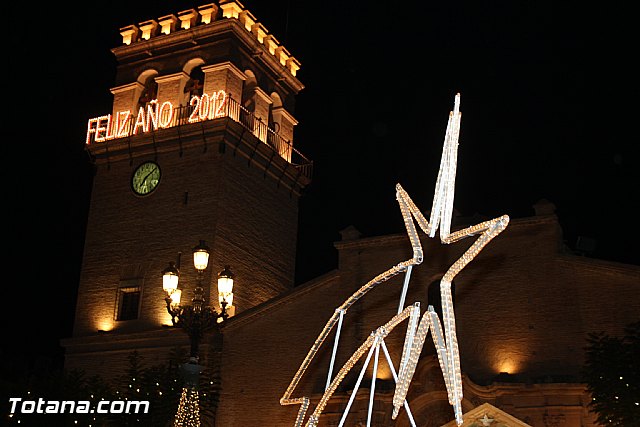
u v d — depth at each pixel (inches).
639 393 929.5
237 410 1226.6
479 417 793.6
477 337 1114.7
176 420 1142.3
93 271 1440.7
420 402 1098.7
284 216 1539.1
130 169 1481.3
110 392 1194.6
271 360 1235.2
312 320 1232.8
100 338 1350.9
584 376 982.4
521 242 1133.7
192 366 973.8
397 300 1180.5
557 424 1011.3
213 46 1488.7
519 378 1053.2
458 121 536.7
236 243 1401.3
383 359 1158.3
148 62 1541.6
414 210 567.5
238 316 1273.4
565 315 1080.2
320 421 1155.3
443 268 1165.1
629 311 1048.8
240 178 1440.7
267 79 1579.7
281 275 1498.5
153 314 1362.0
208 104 1440.7
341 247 1243.2
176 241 1389.0
